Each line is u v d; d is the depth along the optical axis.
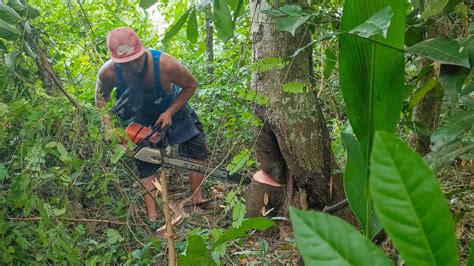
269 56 2.38
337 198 2.61
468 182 2.07
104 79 2.84
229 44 4.25
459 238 2.02
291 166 2.55
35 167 1.89
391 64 1.10
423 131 1.75
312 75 2.51
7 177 1.98
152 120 3.04
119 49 2.72
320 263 0.67
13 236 1.87
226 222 2.77
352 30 1.06
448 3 1.46
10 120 1.96
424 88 1.53
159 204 2.35
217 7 1.99
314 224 0.68
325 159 2.56
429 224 0.63
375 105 1.11
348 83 1.12
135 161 2.81
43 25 3.26
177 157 2.77
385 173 0.62
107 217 2.40
